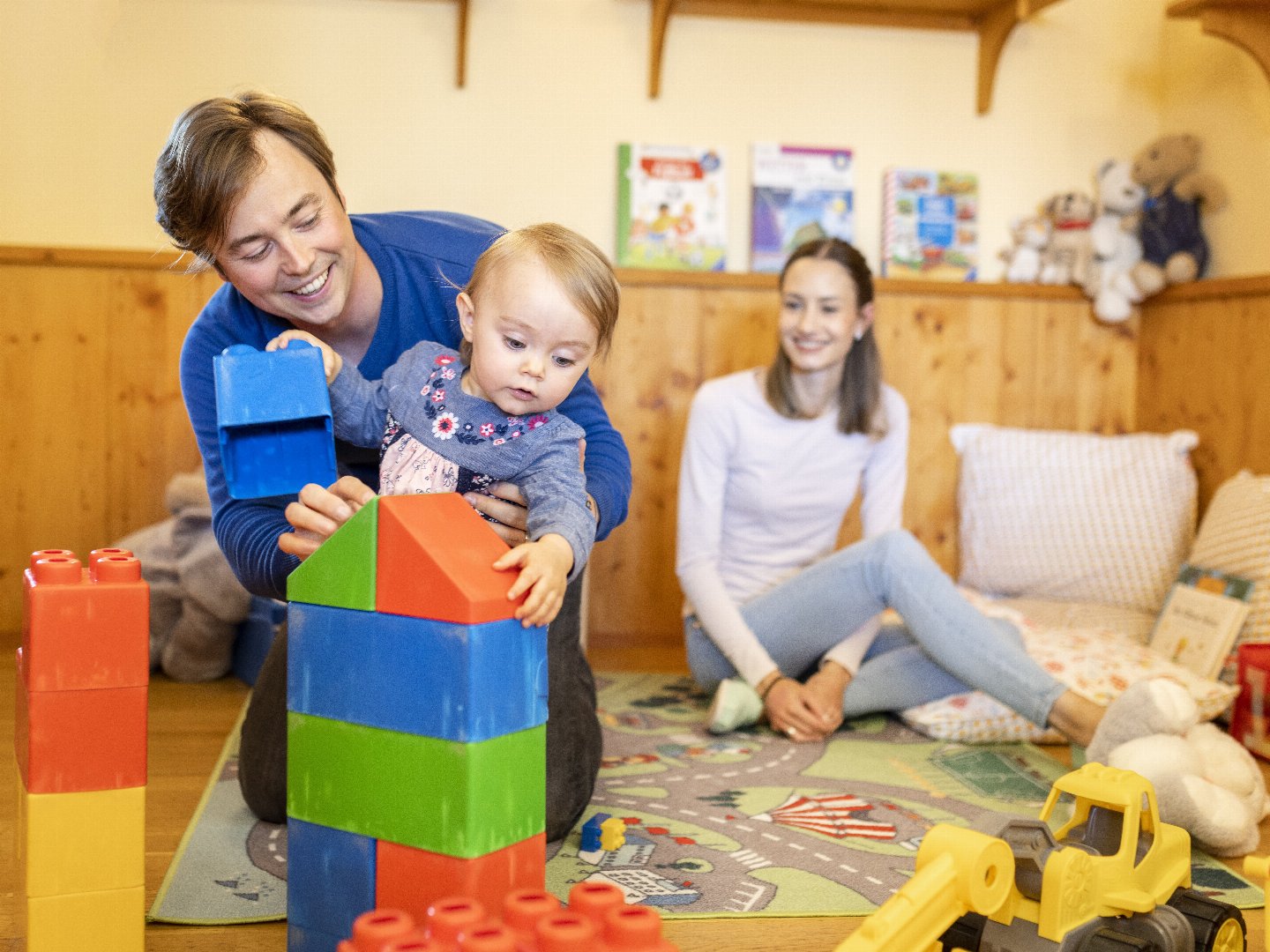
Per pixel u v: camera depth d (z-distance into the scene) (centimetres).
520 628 92
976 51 282
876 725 202
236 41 260
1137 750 141
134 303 260
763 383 210
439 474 117
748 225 276
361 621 93
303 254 114
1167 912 103
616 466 132
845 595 194
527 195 270
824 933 117
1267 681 188
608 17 270
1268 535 214
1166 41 286
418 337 133
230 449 110
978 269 285
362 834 93
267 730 141
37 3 254
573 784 138
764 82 276
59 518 261
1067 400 286
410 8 264
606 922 76
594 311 113
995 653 179
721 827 147
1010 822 103
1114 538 253
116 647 91
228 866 131
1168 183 275
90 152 257
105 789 91
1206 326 262
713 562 208
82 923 91
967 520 270
